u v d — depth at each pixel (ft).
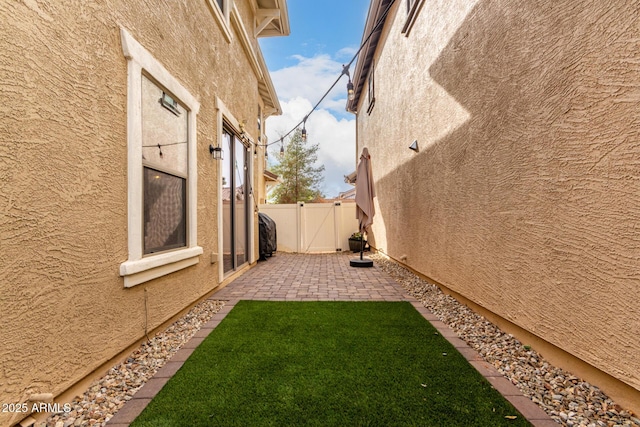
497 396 7.42
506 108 10.63
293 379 8.19
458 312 13.55
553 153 8.45
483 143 12.21
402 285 19.65
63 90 6.73
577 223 7.69
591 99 7.25
